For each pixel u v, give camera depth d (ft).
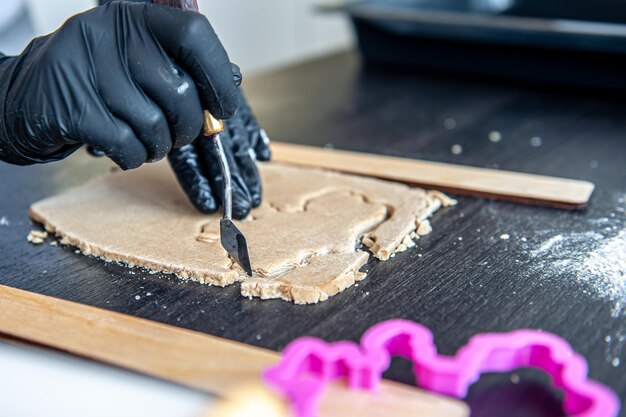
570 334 1.26
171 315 1.34
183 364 1.21
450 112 2.27
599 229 1.56
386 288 1.39
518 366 1.20
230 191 1.40
